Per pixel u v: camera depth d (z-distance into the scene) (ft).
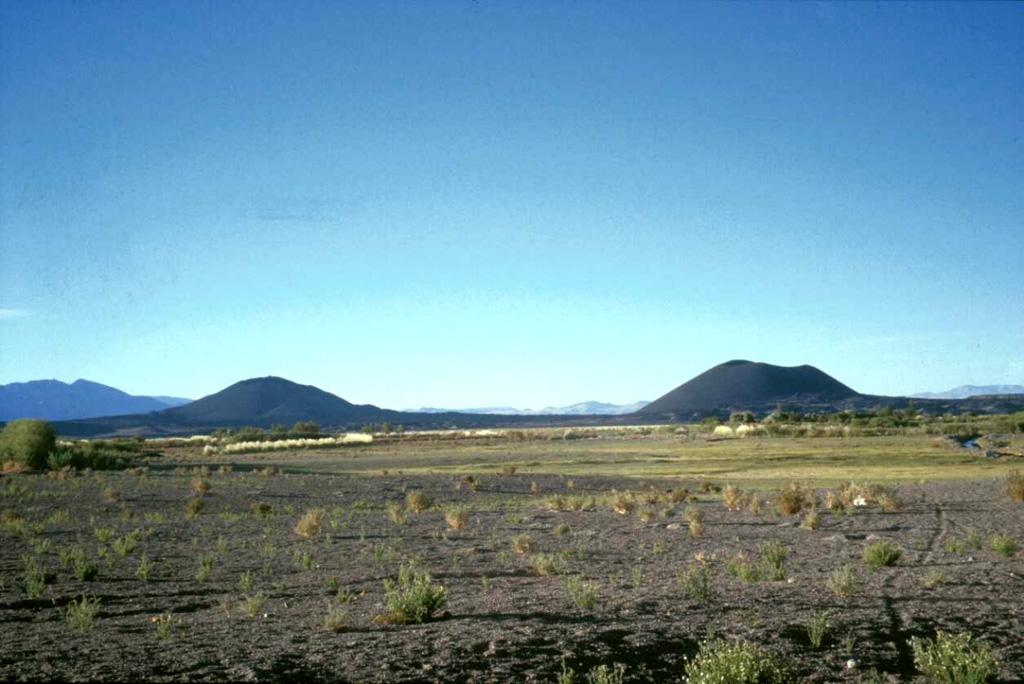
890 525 93.35
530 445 405.39
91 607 46.65
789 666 32.99
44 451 204.44
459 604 46.96
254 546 77.10
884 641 38.70
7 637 39.40
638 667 34.01
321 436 485.97
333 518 104.12
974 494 129.49
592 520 102.68
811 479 184.85
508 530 91.61
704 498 138.41
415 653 34.99
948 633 40.06
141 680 31.04
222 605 47.98
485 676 32.12
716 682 30.55
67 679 31.14
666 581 55.57
